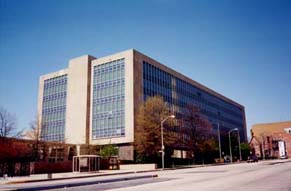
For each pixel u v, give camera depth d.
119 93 66.50
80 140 69.25
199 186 16.84
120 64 68.25
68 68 76.88
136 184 20.81
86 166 45.69
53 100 78.12
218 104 107.12
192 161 72.38
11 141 49.72
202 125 70.25
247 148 102.75
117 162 55.97
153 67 73.06
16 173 39.00
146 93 68.31
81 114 70.88
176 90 80.81
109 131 66.00
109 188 18.45
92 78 72.50
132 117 62.88
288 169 32.69
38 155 55.78
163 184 19.48
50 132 75.94
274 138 135.75
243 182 18.58
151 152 56.22
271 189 14.20
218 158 88.56
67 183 24.33
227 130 109.00
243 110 131.50
